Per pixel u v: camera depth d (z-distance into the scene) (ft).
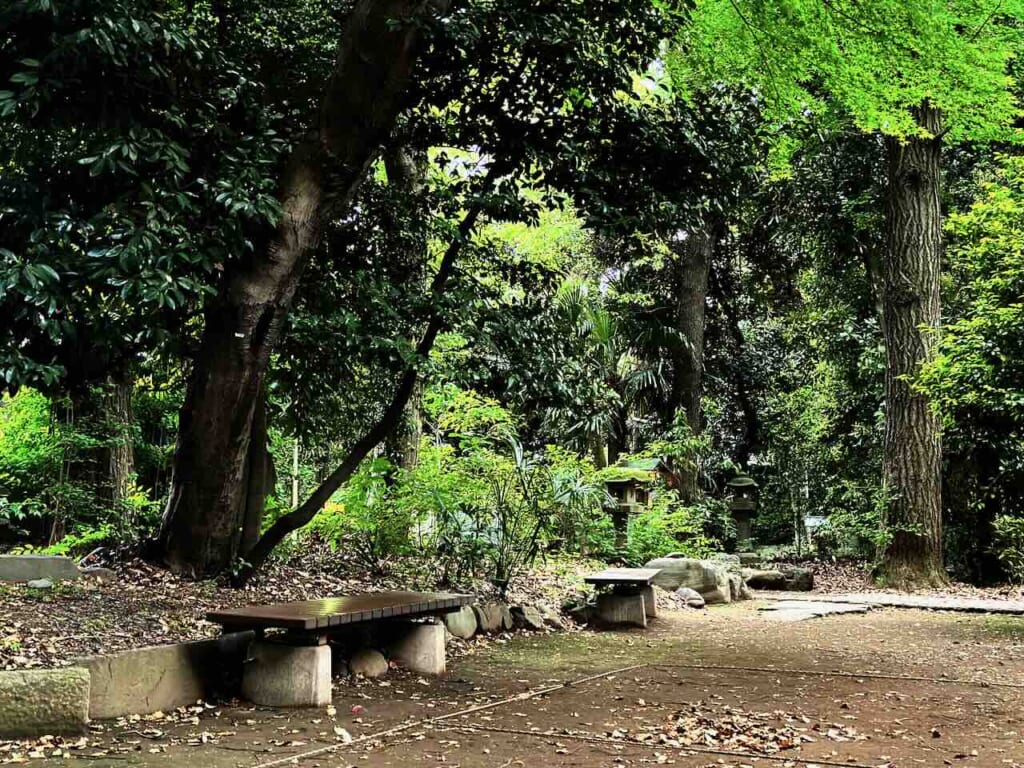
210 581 21.76
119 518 35.19
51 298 15.65
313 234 21.33
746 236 67.46
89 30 16.03
